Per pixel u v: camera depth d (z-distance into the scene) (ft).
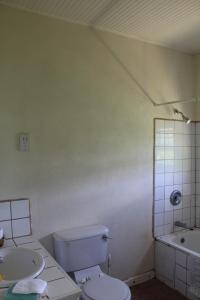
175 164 9.74
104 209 8.12
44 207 7.08
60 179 7.32
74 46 7.51
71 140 7.48
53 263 5.09
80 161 7.64
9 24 6.55
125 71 8.48
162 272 9.03
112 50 8.21
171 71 9.57
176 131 9.74
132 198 8.70
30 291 3.79
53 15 7.11
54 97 7.19
